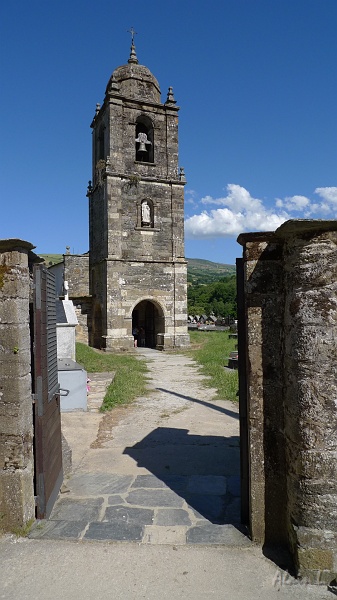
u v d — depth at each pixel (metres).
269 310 3.90
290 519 3.66
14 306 4.03
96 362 16.50
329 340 3.47
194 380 13.54
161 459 6.30
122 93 24.86
